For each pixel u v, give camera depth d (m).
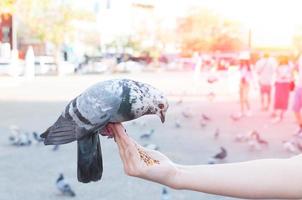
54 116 13.70
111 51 48.66
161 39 54.59
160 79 29.66
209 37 53.69
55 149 8.83
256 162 1.40
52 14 35.06
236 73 21.28
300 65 11.06
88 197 5.93
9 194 6.02
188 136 10.73
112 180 6.65
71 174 7.09
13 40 40.09
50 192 6.12
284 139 10.24
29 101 17.48
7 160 7.99
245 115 14.12
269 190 1.35
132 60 46.59
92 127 1.27
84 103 1.28
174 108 15.98
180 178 1.37
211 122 12.89
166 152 8.88
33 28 36.16
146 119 13.20
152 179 1.38
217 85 25.30
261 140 9.35
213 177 1.37
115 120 1.31
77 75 33.69
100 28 48.41
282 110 13.02
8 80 26.58
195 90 22.38
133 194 6.03
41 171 7.25
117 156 8.24
